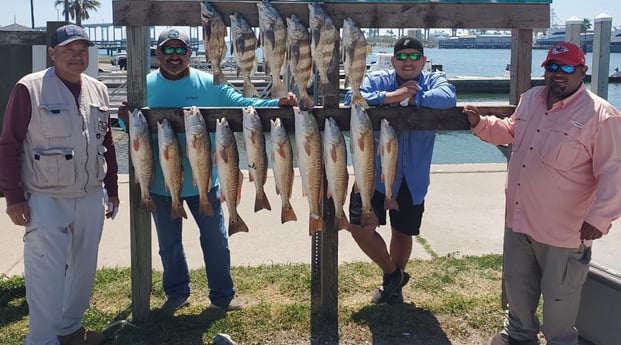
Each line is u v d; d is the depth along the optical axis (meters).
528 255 3.71
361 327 4.18
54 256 3.54
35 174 3.51
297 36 3.73
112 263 5.43
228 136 3.72
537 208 3.51
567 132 3.34
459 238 6.16
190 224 6.54
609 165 3.24
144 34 3.87
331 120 3.71
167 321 4.22
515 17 4.04
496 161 14.37
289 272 5.20
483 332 4.14
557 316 3.62
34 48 5.20
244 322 4.22
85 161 3.62
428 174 4.48
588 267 3.57
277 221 6.65
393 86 4.47
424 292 4.83
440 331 4.14
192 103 4.32
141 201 3.90
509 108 4.13
